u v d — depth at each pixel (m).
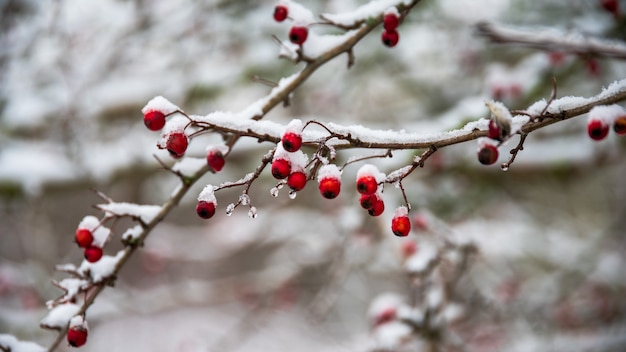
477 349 4.57
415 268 3.06
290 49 2.08
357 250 4.25
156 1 4.38
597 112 1.49
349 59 2.12
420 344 3.42
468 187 4.34
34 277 4.58
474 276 4.71
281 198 5.77
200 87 4.56
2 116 4.47
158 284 6.88
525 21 3.97
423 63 4.72
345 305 6.27
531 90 3.31
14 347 1.89
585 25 3.38
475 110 3.09
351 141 1.62
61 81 4.53
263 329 5.80
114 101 4.81
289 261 5.80
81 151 4.21
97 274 1.94
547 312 4.63
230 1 4.39
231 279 5.59
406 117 4.70
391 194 4.07
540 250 5.03
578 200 6.23
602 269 5.04
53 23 3.93
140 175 4.47
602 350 4.28
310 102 4.90
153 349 7.39
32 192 4.16
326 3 3.89
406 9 2.11
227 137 2.02
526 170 4.19
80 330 1.84
